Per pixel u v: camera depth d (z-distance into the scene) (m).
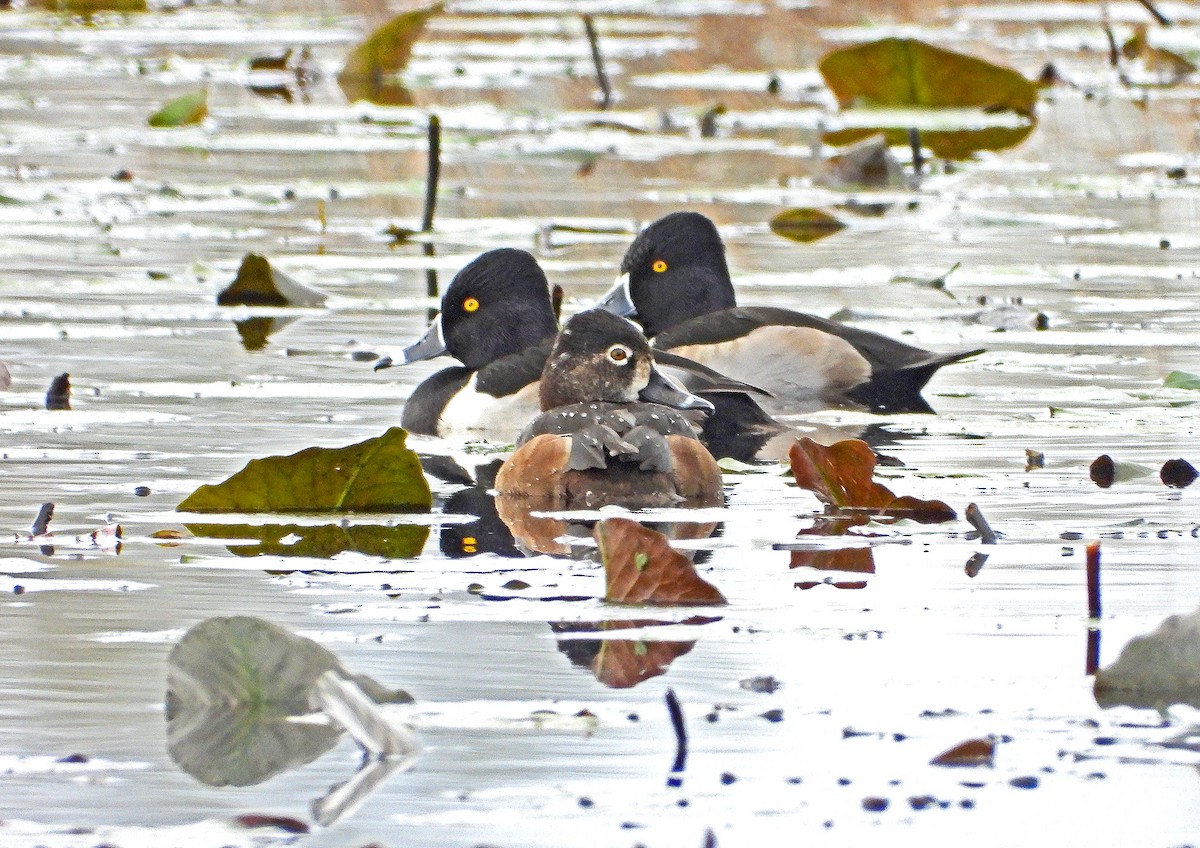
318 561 9.15
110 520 10.09
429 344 15.54
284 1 44.53
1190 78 33.06
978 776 6.13
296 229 22.11
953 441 12.95
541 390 12.70
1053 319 17.36
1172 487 11.20
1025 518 10.30
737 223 23.17
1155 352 15.94
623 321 12.55
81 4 43.44
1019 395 14.63
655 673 7.23
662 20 43.66
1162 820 5.75
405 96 32.53
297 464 10.43
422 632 7.77
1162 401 14.16
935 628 7.88
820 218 22.77
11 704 6.82
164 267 19.48
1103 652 7.53
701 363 15.59
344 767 6.22
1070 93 31.41
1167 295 18.44
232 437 12.66
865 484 10.62
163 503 10.59
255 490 10.41
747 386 14.13
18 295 18.03
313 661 6.88
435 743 6.44
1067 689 7.04
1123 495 10.94
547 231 21.41
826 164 27.33
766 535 9.87
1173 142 28.75
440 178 26.20
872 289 18.95
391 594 8.45
